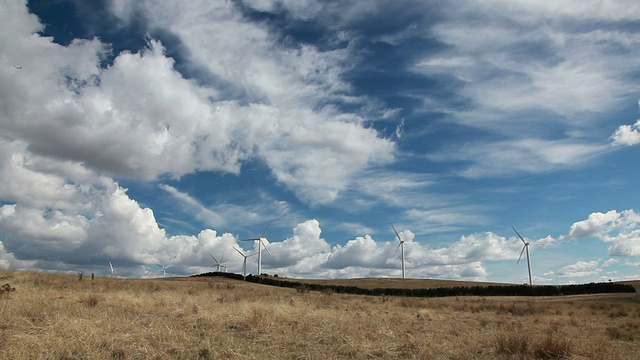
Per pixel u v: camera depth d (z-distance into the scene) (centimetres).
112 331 1462
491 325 2491
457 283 11675
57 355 1153
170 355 1255
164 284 4981
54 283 3647
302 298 4075
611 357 1545
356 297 5391
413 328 2105
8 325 1478
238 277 10544
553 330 2311
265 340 1531
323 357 1333
